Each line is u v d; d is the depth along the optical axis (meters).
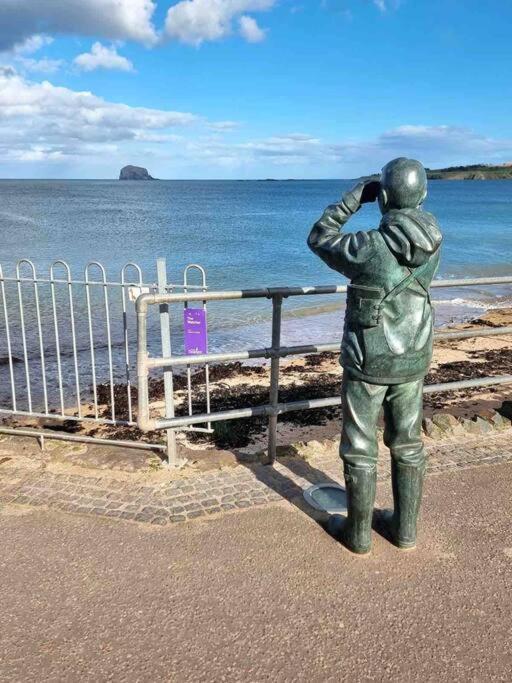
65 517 3.63
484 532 3.50
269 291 3.85
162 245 32.03
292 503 3.80
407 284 2.86
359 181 3.07
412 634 2.69
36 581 3.04
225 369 10.78
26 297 15.94
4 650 2.58
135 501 3.83
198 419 3.86
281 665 2.51
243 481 4.11
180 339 12.51
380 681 2.44
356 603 2.89
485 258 29.39
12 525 3.54
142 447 4.69
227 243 33.75
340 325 14.64
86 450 4.71
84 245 30.67
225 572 3.11
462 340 12.88
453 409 7.81
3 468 4.32
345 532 3.30
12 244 30.11
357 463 3.11
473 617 2.80
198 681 2.43
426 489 3.97
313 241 3.06
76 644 2.62
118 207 75.69
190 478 4.15
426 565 3.19
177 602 2.88
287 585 3.01
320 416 8.00
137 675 2.46
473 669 2.50
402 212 2.82
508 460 4.43
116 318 14.12
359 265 2.86
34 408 8.42
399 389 3.07
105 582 3.03
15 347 11.45
